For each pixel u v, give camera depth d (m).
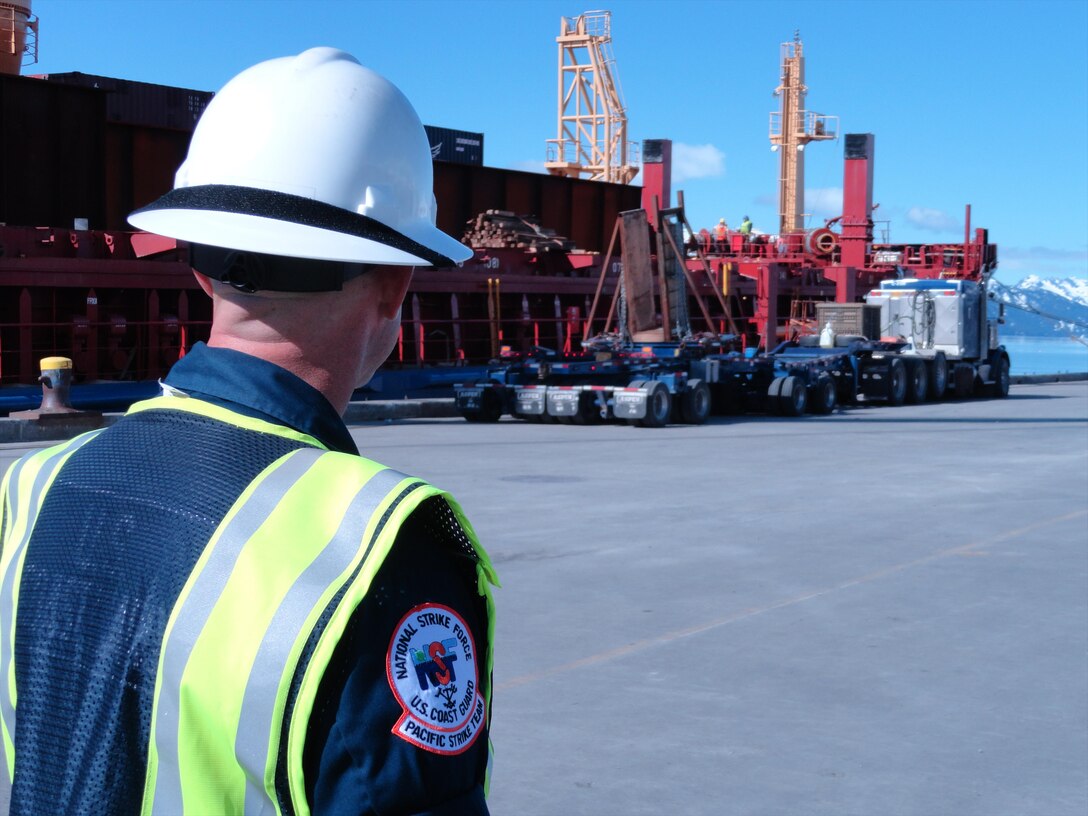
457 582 1.13
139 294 18.50
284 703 1.02
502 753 4.48
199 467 1.17
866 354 25.03
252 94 1.32
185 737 1.06
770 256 36.00
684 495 11.10
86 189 19.23
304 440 1.21
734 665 5.63
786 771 4.32
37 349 17.38
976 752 4.53
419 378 22.14
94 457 1.24
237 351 1.26
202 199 1.27
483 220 26.14
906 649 5.93
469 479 12.11
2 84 17.84
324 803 1.02
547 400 19.03
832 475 12.69
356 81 1.34
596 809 3.98
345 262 1.26
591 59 52.03
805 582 7.43
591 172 52.69
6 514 1.35
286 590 1.06
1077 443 16.50
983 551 8.49
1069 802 4.06
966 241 34.25
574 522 9.55
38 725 1.15
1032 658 5.79
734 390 21.95
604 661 5.68
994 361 28.58
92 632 1.13
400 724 1.04
